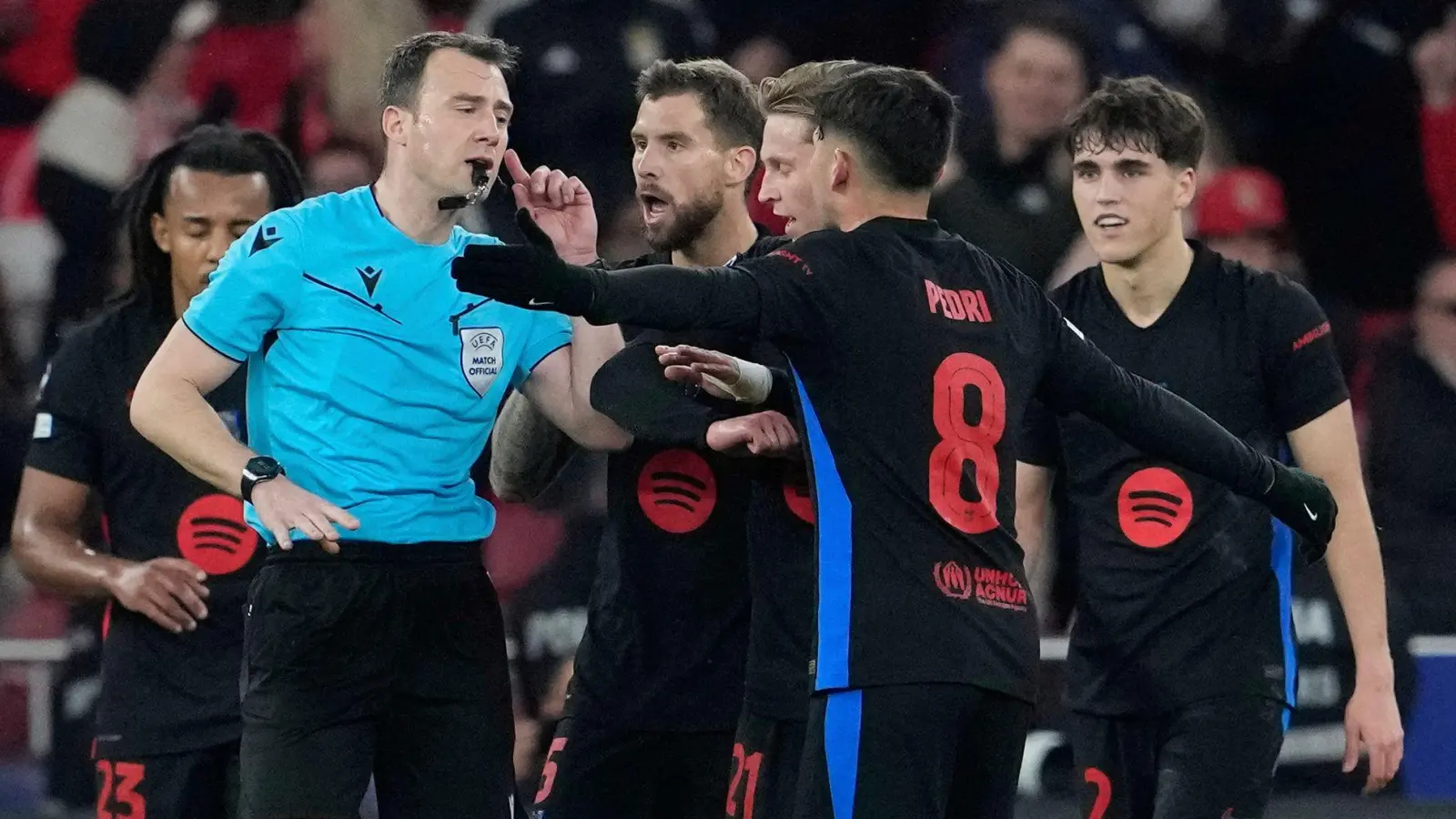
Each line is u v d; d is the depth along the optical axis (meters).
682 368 12.74
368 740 13.22
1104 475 15.34
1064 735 23.41
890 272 11.98
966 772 12.01
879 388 11.78
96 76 28.77
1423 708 23.14
